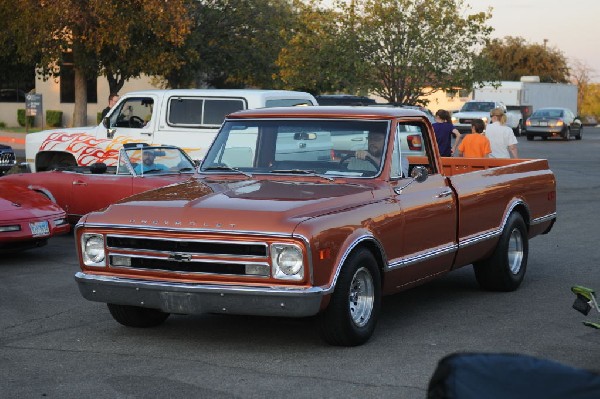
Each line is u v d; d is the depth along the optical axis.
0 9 30.45
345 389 6.45
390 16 33.34
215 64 40.50
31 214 11.91
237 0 39.78
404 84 34.34
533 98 62.91
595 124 85.38
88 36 31.09
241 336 8.04
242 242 7.10
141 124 17.89
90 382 6.64
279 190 7.89
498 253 9.95
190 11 38.72
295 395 6.31
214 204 7.44
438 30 33.38
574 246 13.70
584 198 20.77
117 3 30.27
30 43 30.72
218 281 7.21
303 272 7.01
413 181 8.54
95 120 49.19
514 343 7.83
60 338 7.99
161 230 7.30
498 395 2.96
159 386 6.53
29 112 35.75
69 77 48.88
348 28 34.31
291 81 35.84
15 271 11.41
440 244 8.80
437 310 9.23
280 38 40.25
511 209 10.08
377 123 8.47
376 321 7.86
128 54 32.84
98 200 13.13
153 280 7.39
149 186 12.64
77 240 7.76
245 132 8.86
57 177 13.54
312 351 7.50
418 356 7.36
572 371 3.08
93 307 9.30
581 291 6.05
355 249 7.54
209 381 6.65
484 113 48.78
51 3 29.50
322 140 8.57
